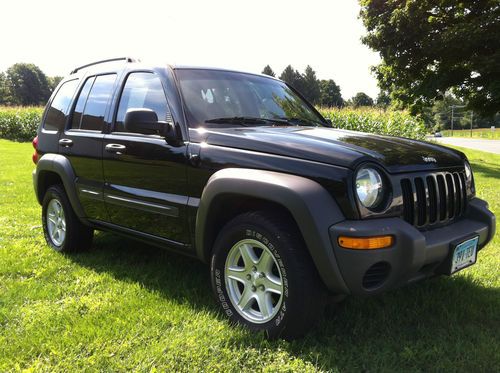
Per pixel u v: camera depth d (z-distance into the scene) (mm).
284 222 2510
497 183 10109
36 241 4641
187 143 2992
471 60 16297
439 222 2807
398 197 2484
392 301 3129
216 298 2867
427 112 19828
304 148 2541
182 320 2805
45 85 91562
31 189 7922
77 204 3941
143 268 3803
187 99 3188
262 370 2297
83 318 2807
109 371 2260
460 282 3510
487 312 3014
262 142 2682
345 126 18047
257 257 2686
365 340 2639
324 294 2488
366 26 18141
